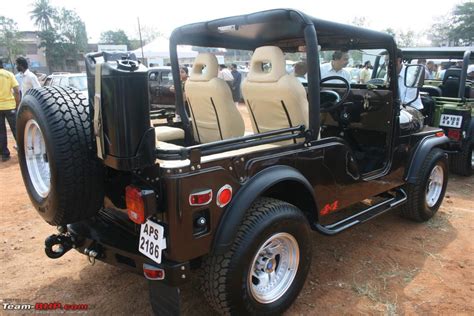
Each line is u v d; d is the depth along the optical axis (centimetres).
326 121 435
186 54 675
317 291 316
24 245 398
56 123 231
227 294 242
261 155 258
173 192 215
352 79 428
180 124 390
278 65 289
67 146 230
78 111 239
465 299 307
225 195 237
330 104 392
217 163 232
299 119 296
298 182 274
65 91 249
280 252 279
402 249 389
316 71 275
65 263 362
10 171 709
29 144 275
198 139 358
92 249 267
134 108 206
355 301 303
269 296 269
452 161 643
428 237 417
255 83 303
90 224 286
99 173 243
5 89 763
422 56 639
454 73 657
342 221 339
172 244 221
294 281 283
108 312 291
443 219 467
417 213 439
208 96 321
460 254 380
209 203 230
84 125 238
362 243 402
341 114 416
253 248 246
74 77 1153
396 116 388
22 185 616
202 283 250
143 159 214
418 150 427
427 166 427
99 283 328
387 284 327
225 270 240
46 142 231
